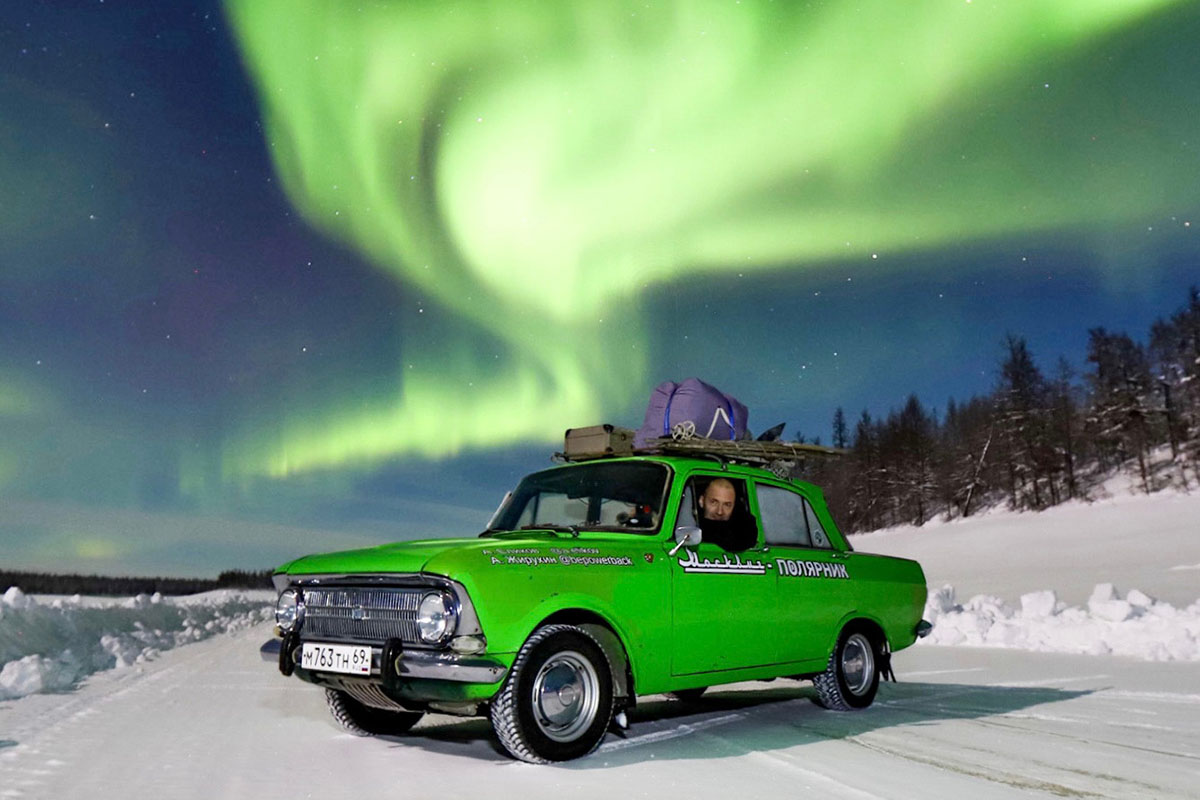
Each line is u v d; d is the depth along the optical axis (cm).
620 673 477
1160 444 8425
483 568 423
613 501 551
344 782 399
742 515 571
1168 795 382
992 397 9312
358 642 452
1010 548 5931
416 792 377
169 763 446
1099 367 8869
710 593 527
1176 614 1101
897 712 634
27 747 495
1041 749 488
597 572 468
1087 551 5138
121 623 1431
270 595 4612
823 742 511
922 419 10256
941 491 9538
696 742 510
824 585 613
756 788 388
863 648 654
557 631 441
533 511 585
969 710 638
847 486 10369
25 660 809
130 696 747
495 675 410
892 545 7350
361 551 488
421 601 425
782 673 580
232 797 370
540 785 391
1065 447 8469
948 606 1440
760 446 596
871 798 371
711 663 527
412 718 548
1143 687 748
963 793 382
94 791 382
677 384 620
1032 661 975
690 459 567
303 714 637
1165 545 4819
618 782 398
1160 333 8644
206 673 955
